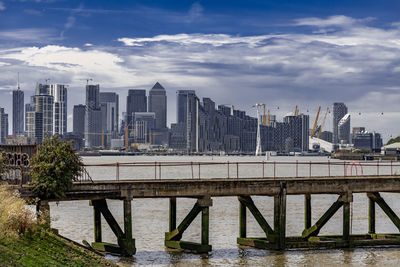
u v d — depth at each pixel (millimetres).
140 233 57000
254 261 44750
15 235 32781
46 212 38906
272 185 48062
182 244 48094
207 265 43312
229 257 45906
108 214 45844
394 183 51594
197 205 47094
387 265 44219
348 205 50312
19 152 44156
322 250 48906
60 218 66000
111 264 36875
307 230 51875
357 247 50250
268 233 48688
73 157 42562
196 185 46156
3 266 28578
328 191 49688
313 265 43812
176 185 45625
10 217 32812
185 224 47750
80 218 66500
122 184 44281
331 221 67312
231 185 47031
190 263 43844
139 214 70938
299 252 48000
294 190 48812
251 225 63500
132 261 43969
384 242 51000
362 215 72062
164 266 42812
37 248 33062
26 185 42594
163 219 66688
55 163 41625
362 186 50750
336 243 49875
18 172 44156
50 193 41344
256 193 47688
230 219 66875
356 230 60750
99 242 47062
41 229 36094
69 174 41938
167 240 49000
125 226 44688
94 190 43500
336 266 43688
